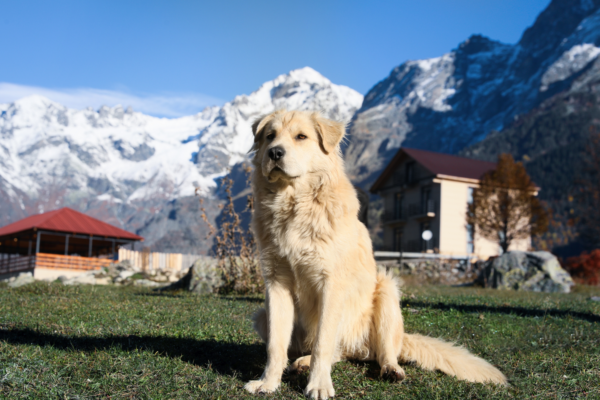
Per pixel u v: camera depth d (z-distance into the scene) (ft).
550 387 14.16
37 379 12.94
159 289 46.06
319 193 14.64
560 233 215.31
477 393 13.41
